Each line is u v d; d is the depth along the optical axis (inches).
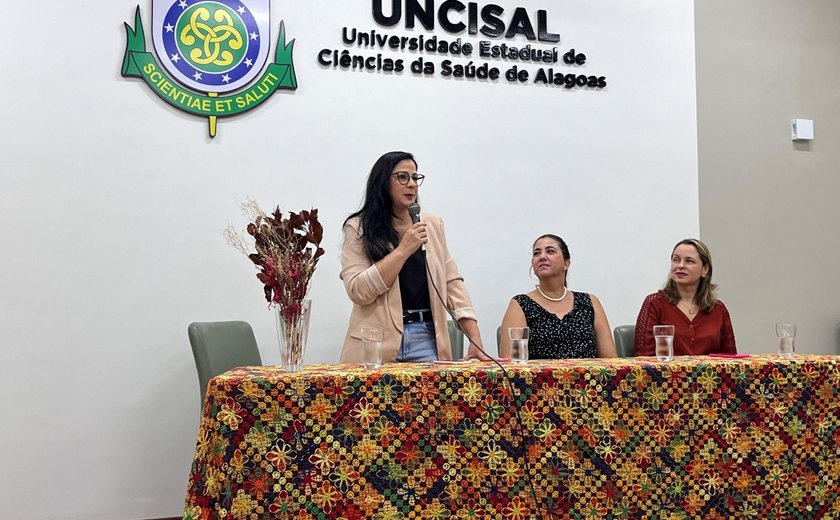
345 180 149.9
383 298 101.7
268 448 75.5
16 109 134.6
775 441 88.0
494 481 79.7
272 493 75.1
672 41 172.7
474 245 156.6
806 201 182.7
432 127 155.6
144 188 140.0
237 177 144.5
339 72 150.5
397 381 78.7
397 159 104.6
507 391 80.7
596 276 164.2
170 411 139.9
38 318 134.2
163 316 140.0
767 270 178.5
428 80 155.8
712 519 84.8
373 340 83.3
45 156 135.6
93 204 137.6
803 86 184.4
